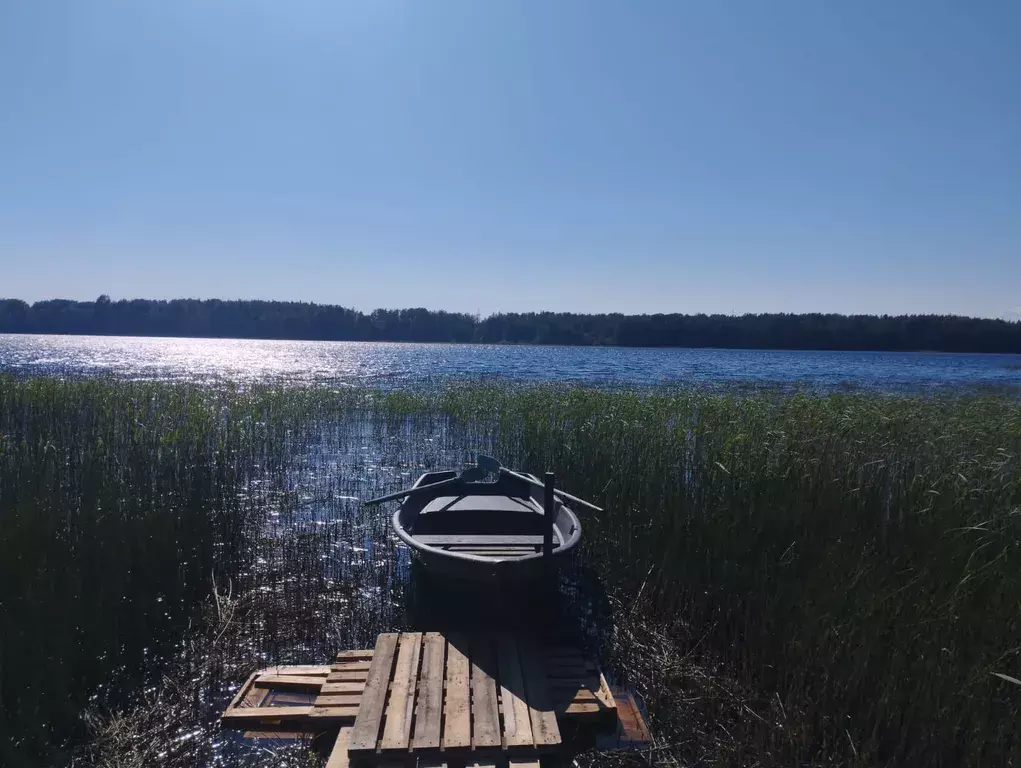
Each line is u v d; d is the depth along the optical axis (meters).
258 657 5.70
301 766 4.22
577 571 7.91
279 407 17.12
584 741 4.57
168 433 11.71
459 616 6.18
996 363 62.56
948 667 4.77
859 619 5.39
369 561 8.09
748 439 9.67
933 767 4.26
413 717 4.39
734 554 6.84
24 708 4.62
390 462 13.52
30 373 26.11
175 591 6.76
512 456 12.69
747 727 4.73
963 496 7.38
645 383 26.23
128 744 4.43
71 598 5.90
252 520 9.44
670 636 6.12
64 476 8.91
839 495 7.80
